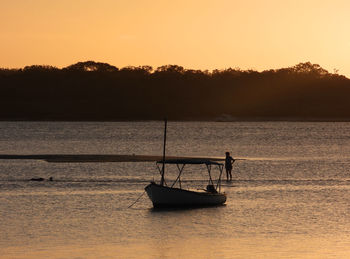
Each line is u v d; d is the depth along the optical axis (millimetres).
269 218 79562
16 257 60719
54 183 110438
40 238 68375
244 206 87938
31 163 146625
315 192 101812
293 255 61844
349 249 64000
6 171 129625
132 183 111312
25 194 97562
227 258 60906
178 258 60969
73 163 146750
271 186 109188
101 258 60750
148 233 71125
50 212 83000
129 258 60938
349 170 138375
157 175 124875
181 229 73125
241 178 121625
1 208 85625
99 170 132500
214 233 71125
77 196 95875
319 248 64438
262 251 63281
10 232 71125
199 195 86688
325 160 166375
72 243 66312
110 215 81188
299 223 76562
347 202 91750
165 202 85688
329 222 77062
